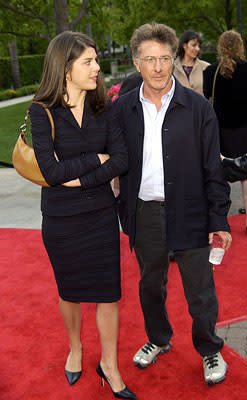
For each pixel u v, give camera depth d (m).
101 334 2.50
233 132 4.27
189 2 21.25
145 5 22.28
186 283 2.45
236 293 3.48
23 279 3.93
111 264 2.40
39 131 2.17
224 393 2.46
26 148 2.24
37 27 16.50
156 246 2.44
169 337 2.73
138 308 3.37
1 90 29.05
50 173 2.18
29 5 15.31
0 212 5.71
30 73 32.81
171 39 2.13
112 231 2.38
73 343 2.68
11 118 15.64
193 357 2.78
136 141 2.33
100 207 2.31
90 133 2.25
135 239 2.49
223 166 2.36
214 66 4.20
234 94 4.12
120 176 2.54
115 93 6.36
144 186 2.37
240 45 4.09
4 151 9.77
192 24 22.73
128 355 2.84
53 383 2.64
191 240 2.35
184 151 2.25
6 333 3.16
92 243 2.35
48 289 3.74
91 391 2.56
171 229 2.34
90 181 2.24
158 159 2.31
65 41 2.11
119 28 27.84
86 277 2.41
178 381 2.58
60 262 2.41
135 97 2.32
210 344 2.53
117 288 2.44
